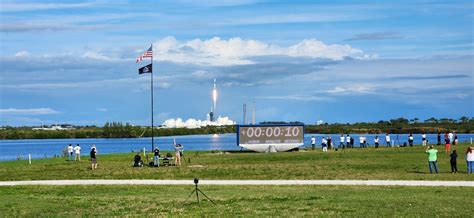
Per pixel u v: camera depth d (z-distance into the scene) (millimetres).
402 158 61562
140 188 38781
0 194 36969
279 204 30562
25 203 32594
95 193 36812
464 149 76688
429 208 28422
